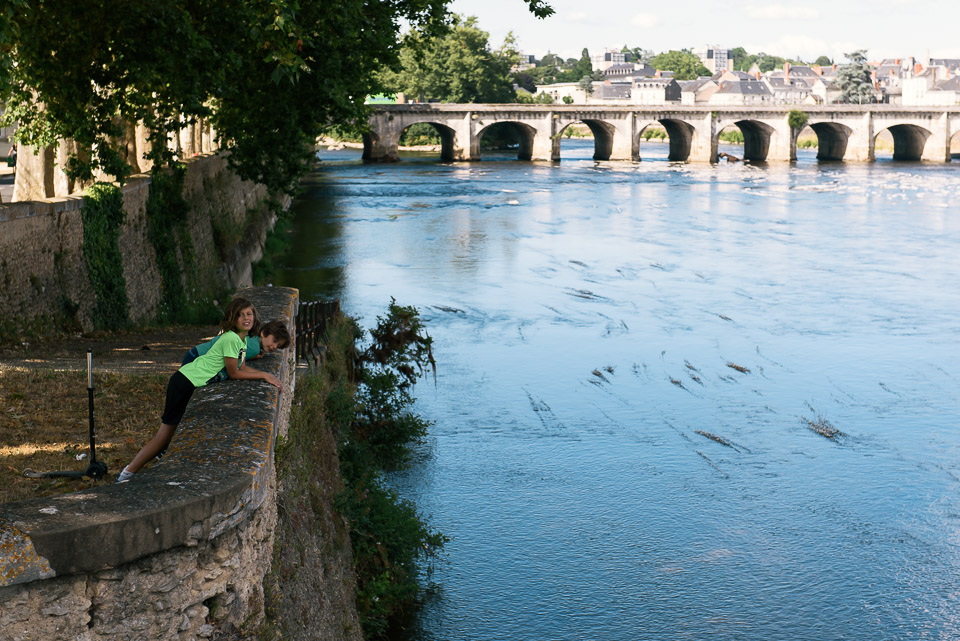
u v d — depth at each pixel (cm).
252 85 2544
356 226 6525
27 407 1150
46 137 2250
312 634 1024
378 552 1681
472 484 2305
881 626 1725
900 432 2705
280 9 1777
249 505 675
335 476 1641
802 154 15688
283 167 2850
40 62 1989
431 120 12369
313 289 4425
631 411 2867
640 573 1889
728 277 4903
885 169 12056
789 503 2225
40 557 554
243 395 850
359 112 2920
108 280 2414
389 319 2688
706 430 2708
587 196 8556
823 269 5116
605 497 2244
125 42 1988
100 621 589
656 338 3709
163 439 879
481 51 16162
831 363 3388
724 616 1747
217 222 3981
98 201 2372
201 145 4531
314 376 1769
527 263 5244
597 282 4759
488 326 3850
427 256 5406
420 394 2986
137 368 1548
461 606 1744
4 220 1831
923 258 5453
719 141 19438
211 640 656
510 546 1986
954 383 3158
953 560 1958
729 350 3550
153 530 597
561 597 1794
